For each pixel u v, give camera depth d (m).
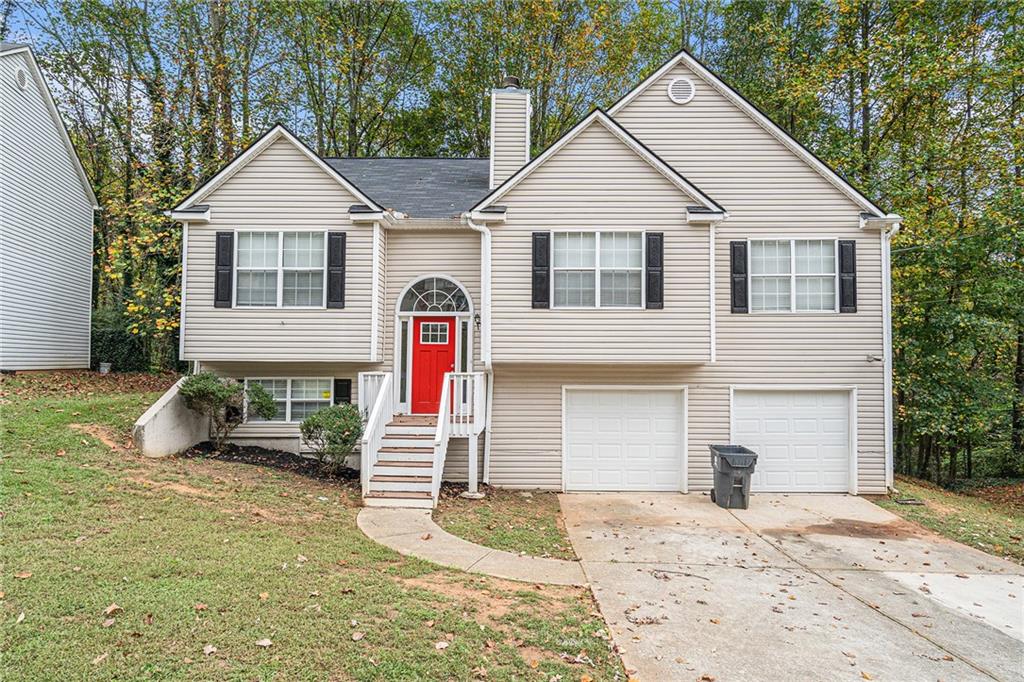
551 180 11.61
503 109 13.69
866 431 12.13
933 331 15.41
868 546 8.62
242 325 11.55
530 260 11.55
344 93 24.20
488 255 11.57
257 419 12.12
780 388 12.15
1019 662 5.12
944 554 8.38
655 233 11.45
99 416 11.18
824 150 18.31
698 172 12.56
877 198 17.17
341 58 22.81
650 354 11.38
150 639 4.47
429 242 12.52
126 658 4.21
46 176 17.08
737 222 12.39
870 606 6.32
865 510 10.84
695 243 11.50
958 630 5.78
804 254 12.29
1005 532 9.91
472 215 11.44
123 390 15.66
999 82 16.02
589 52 22.09
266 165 11.76
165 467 9.50
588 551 7.89
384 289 12.39
